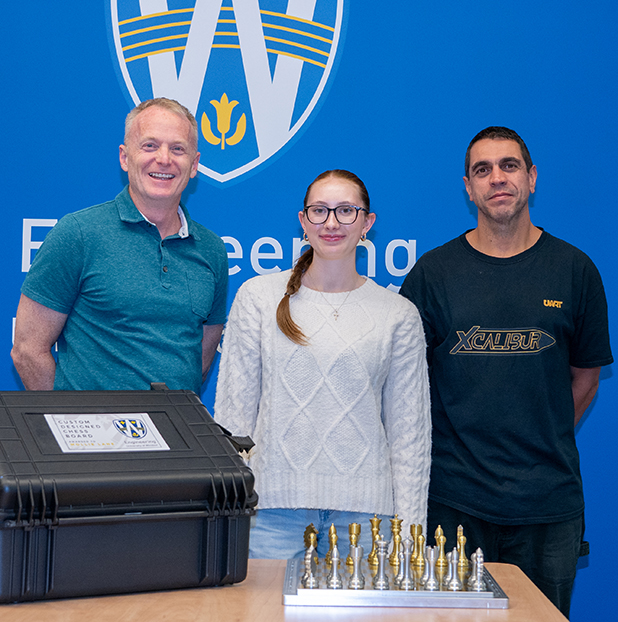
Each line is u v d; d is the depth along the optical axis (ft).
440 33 7.98
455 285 6.89
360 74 7.97
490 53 8.00
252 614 3.28
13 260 7.88
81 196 7.91
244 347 5.88
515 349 6.61
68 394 3.93
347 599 3.43
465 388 6.67
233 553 3.64
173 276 6.44
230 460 3.74
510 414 6.52
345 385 5.69
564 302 6.72
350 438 5.65
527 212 6.97
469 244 7.13
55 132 7.88
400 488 5.79
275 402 5.71
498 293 6.77
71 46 7.87
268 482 5.60
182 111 6.58
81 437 3.60
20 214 7.88
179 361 6.32
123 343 6.20
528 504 6.42
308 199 5.95
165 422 3.90
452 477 6.63
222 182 7.98
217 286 6.98
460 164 8.02
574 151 8.04
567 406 6.75
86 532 3.37
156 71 7.92
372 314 5.95
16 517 3.21
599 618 8.02
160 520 3.49
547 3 8.00
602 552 8.02
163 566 3.53
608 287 8.05
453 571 3.66
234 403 5.86
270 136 7.99
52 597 3.36
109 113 7.91
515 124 8.01
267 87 7.97
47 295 6.24
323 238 5.84
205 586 3.66
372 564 3.92
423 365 6.10
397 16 7.97
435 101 8.00
